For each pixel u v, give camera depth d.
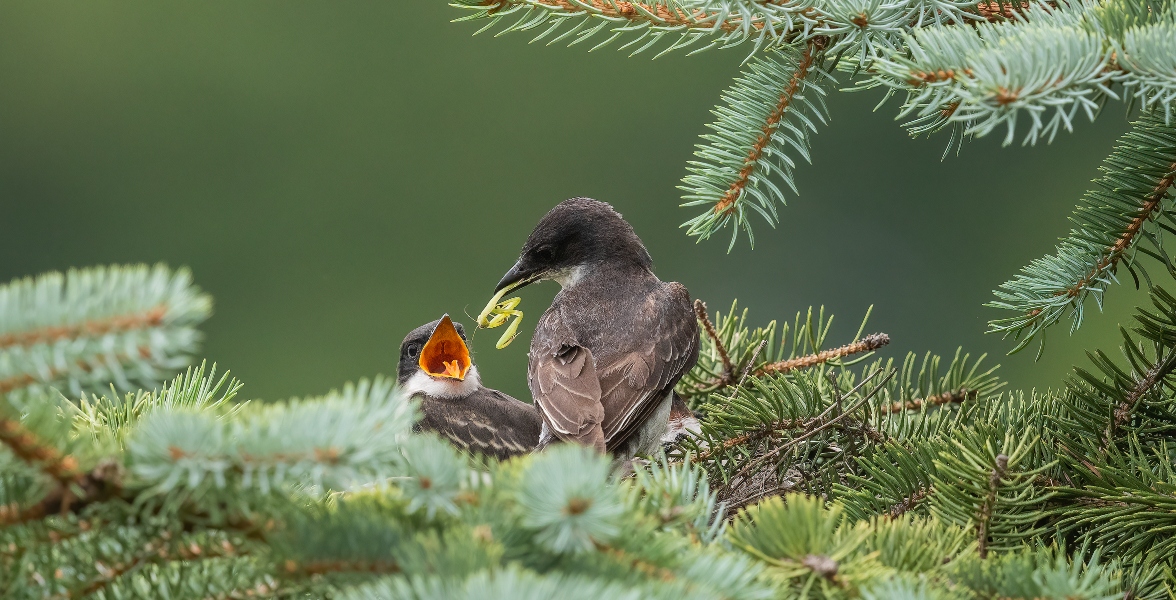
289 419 3.82
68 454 3.88
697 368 11.15
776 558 4.61
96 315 3.53
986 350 25.31
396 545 4.01
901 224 26.09
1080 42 5.46
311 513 4.15
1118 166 7.29
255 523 4.07
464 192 29.11
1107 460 7.43
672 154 28.59
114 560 4.20
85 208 30.48
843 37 7.34
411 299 28.64
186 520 4.05
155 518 4.05
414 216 29.14
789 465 9.02
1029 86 5.38
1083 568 6.00
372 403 3.92
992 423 7.68
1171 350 7.48
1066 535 7.13
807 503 4.70
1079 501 7.05
